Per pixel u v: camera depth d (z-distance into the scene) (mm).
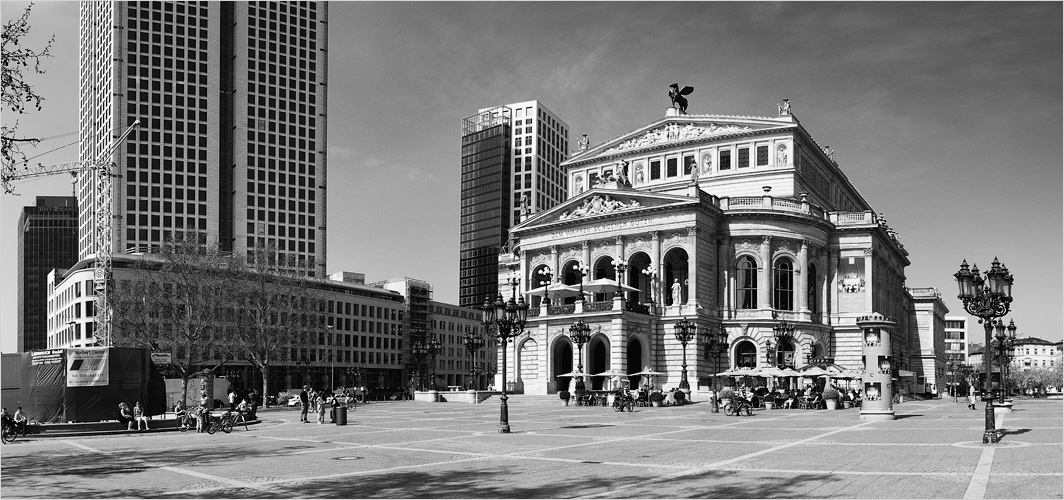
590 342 99500
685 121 119062
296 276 119250
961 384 157125
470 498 21953
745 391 76812
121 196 194250
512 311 48312
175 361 104250
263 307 105000
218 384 100625
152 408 60000
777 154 112500
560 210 110625
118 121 197125
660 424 51625
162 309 101438
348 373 173500
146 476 27656
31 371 56781
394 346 189625
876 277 112750
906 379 128250
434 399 103938
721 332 98188
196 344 105750
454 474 26875
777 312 101500
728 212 102812
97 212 192000
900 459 28828
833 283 109750
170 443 43000
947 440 36031
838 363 106375
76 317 151500
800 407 75312
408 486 24250
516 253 120000
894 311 131250
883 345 54781
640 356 100875
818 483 23344
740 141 114625
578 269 107188
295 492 23438
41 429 50250
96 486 25344
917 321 153875
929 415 59656
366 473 27438
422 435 44531
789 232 103562
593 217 105875
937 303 160125
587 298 106625
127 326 103312
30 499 22828
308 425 57719
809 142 116438
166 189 199250
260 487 24516
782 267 104375
